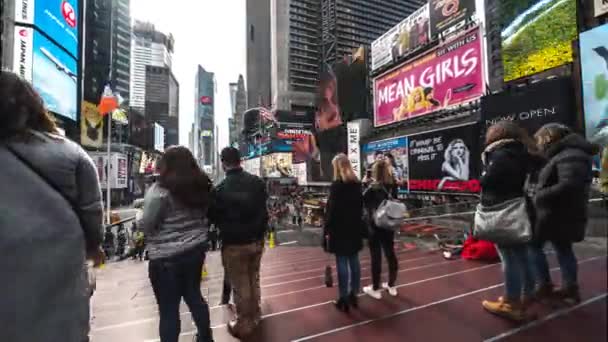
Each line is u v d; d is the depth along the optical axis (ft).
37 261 3.90
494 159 7.67
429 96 62.54
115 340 10.14
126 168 228.02
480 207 7.96
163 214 7.93
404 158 60.75
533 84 38.70
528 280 4.70
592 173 4.24
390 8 342.85
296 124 266.98
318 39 367.25
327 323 9.98
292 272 19.39
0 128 4.07
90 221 4.76
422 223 28.40
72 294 4.23
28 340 3.78
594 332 2.90
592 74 34.09
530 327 4.20
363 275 16.90
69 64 112.47
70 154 4.51
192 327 11.06
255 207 9.95
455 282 12.07
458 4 57.52
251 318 9.80
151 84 608.60
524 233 6.62
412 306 10.39
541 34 46.80
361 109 120.78
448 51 57.98
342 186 11.14
